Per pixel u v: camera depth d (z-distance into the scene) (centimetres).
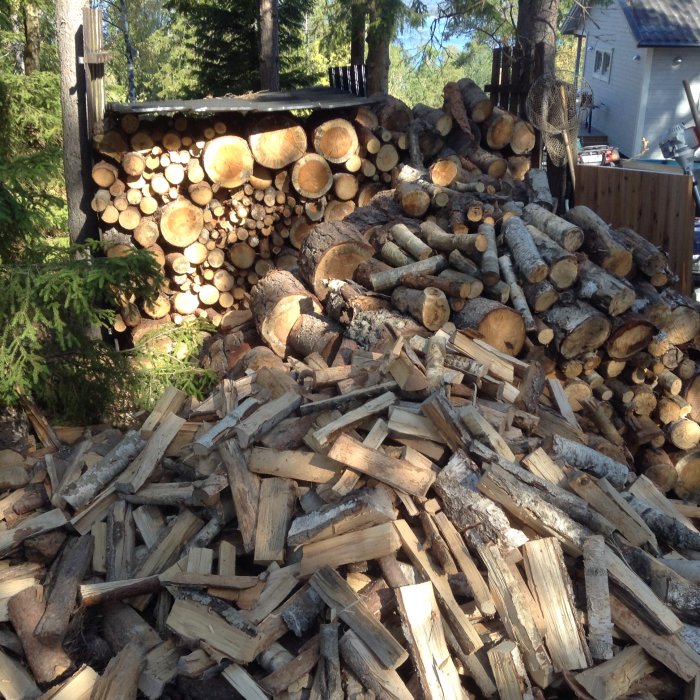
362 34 1342
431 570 326
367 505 335
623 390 566
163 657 319
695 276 758
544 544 331
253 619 320
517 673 293
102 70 705
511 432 416
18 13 1225
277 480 381
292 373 500
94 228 757
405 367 406
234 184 788
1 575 373
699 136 895
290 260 841
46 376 525
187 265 781
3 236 566
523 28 1053
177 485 400
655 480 564
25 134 965
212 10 1485
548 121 821
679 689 302
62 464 451
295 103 787
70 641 336
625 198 754
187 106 715
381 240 652
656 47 1812
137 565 369
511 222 616
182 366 621
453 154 891
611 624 311
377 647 296
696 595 326
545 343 551
